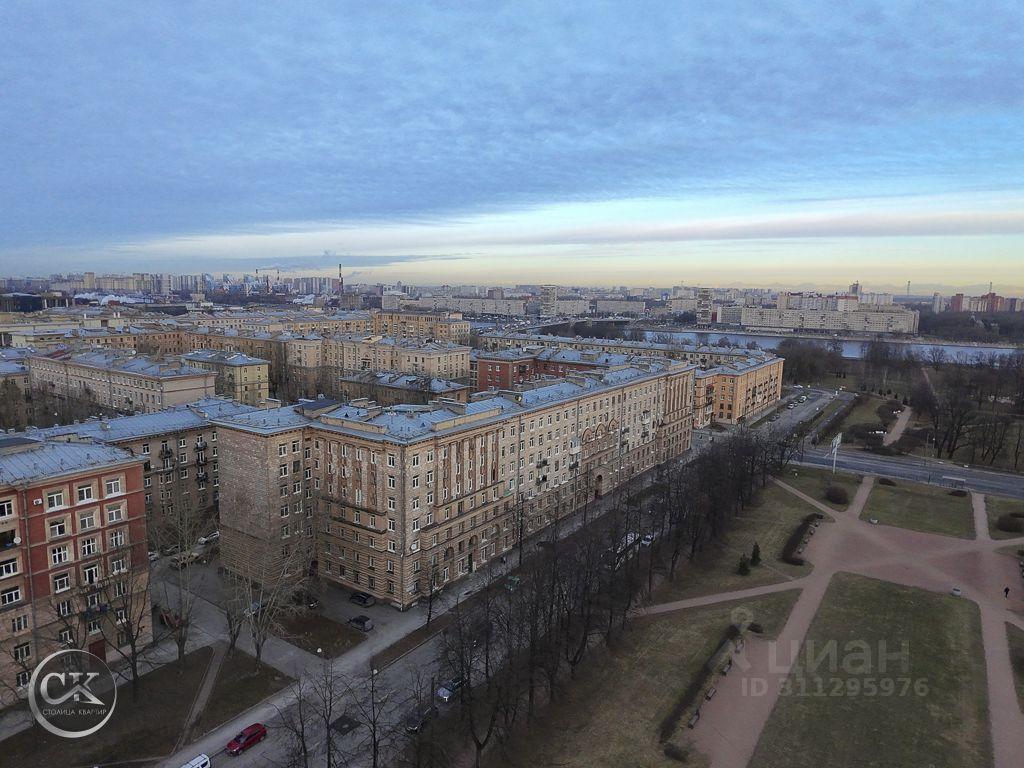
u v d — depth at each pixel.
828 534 135.12
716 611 102.75
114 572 83.94
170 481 124.25
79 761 69.56
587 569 95.50
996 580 114.56
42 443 83.69
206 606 102.06
